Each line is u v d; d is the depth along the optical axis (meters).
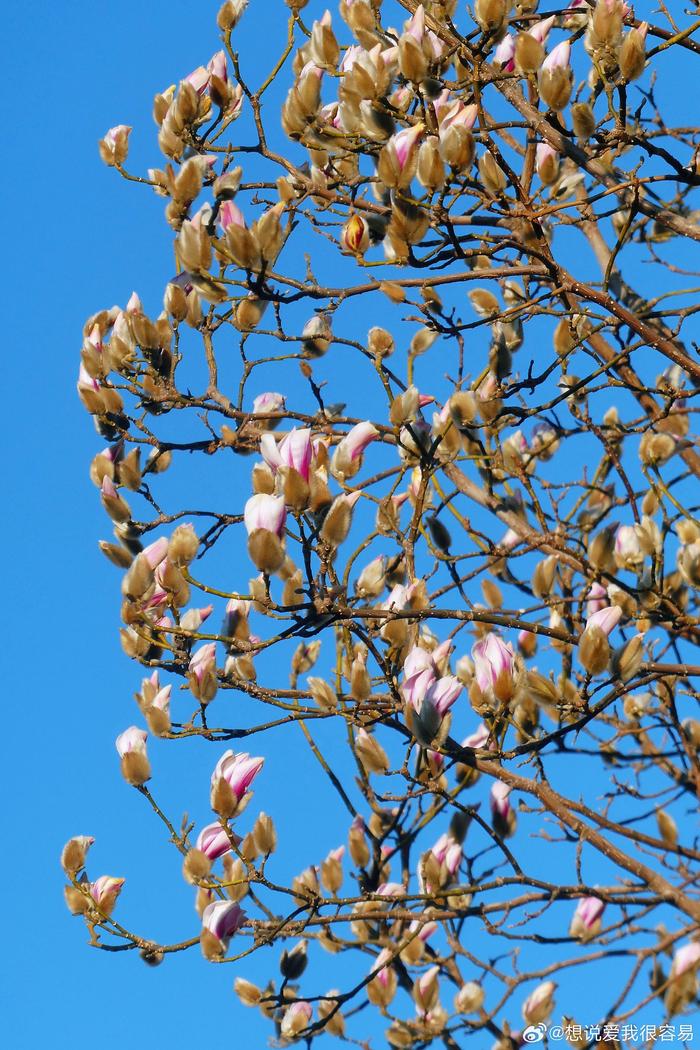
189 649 5.45
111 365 5.91
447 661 4.93
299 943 5.64
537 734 5.62
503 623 5.22
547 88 5.13
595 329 5.63
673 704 6.18
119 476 6.08
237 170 6.02
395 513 5.93
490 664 4.89
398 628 5.14
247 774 5.04
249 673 5.38
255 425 6.29
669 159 5.23
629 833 5.46
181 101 5.96
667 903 5.35
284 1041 5.47
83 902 5.16
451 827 5.52
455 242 5.16
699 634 5.76
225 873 5.34
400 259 5.16
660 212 6.21
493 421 5.66
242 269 5.43
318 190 6.08
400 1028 5.61
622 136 5.20
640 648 4.90
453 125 4.87
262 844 4.99
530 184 5.85
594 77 6.10
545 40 5.78
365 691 5.29
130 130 6.29
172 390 5.91
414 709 4.78
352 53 5.77
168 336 5.84
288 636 4.75
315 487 4.54
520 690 4.89
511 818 5.63
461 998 5.53
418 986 5.62
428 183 4.91
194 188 5.90
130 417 6.03
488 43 5.18
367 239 5.75
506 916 5.18
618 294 6.59
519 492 6.34
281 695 5.34
